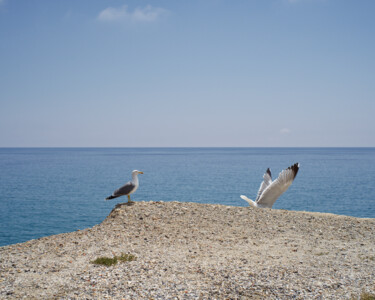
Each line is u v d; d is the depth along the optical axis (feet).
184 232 39.83
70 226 101.04
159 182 228.43
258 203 38.75
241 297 23.70
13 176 276.82
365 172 321.32
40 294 24.09
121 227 41.37
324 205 140.26
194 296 23.84
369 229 41.98
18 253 33.65
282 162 521.65
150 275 27.45
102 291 24.58
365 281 25.75
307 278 26.48
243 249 34.24
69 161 560.61
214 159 645.51
